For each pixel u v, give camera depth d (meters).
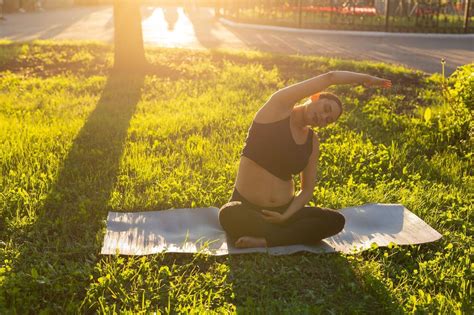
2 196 5.95
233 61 15.38
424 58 17.97
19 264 4.85
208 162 7.32
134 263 4.88
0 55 15.11
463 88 8.95
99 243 5.23
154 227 5.57
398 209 6.04
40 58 15.05
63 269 4.73
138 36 13.66
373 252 5.21
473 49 20.61
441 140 8.64
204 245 5.10
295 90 4.98
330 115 4.95
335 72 4.99
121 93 11.35
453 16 28.02
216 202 6.21
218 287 4.63
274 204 5.18
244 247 5.12
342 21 26.56
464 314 4.26
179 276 4.74
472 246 5.48
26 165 6.89
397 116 9.86
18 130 8.23
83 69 13.93
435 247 5.44
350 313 4.36
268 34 24.92
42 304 4.36
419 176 7.09
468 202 6.50
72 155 7.32
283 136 5.02
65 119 9.23
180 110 10.03
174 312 4.27
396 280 4.88
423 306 4.34
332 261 5.03
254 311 4.23
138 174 6.84
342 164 7.52
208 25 28.97
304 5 30.56
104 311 4.18
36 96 11.03
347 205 6.23
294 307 4.27
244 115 9.73
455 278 4.80
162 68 13.81
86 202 5.96
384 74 13.95
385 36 24.88
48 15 33.62
